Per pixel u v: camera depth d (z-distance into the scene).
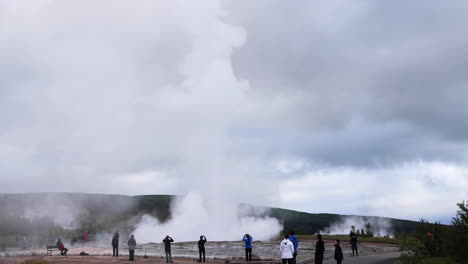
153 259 35.50
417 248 27.98
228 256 41.94
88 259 33.09
